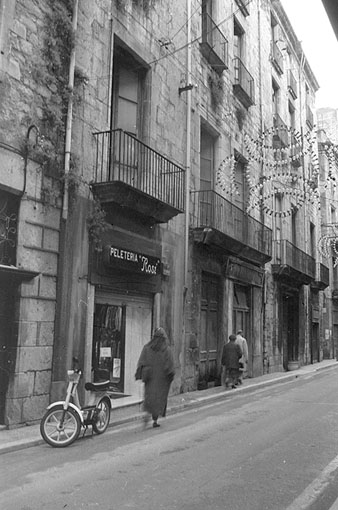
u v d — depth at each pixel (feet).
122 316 37.91
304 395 43.86
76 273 31.58
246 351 51.70
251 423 29.60
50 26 30.81
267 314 69.46
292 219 88.07
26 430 26.03
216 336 53.47
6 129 27.17
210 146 55.47
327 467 19.62
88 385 25.84
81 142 33.06
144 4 41.09
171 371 28.53
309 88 103.96
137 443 24.02
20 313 27.45
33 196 28.81
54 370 29.43
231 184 55.57
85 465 19.95
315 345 99.35
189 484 17.35
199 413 34.14
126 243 36.19
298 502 15.61
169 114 44.70
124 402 35.14
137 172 39.19
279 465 19.86
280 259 74.64
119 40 38.04
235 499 15.79
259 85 70.90
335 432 26.61
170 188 43.06
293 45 92.43
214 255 52.11
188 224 46.47
